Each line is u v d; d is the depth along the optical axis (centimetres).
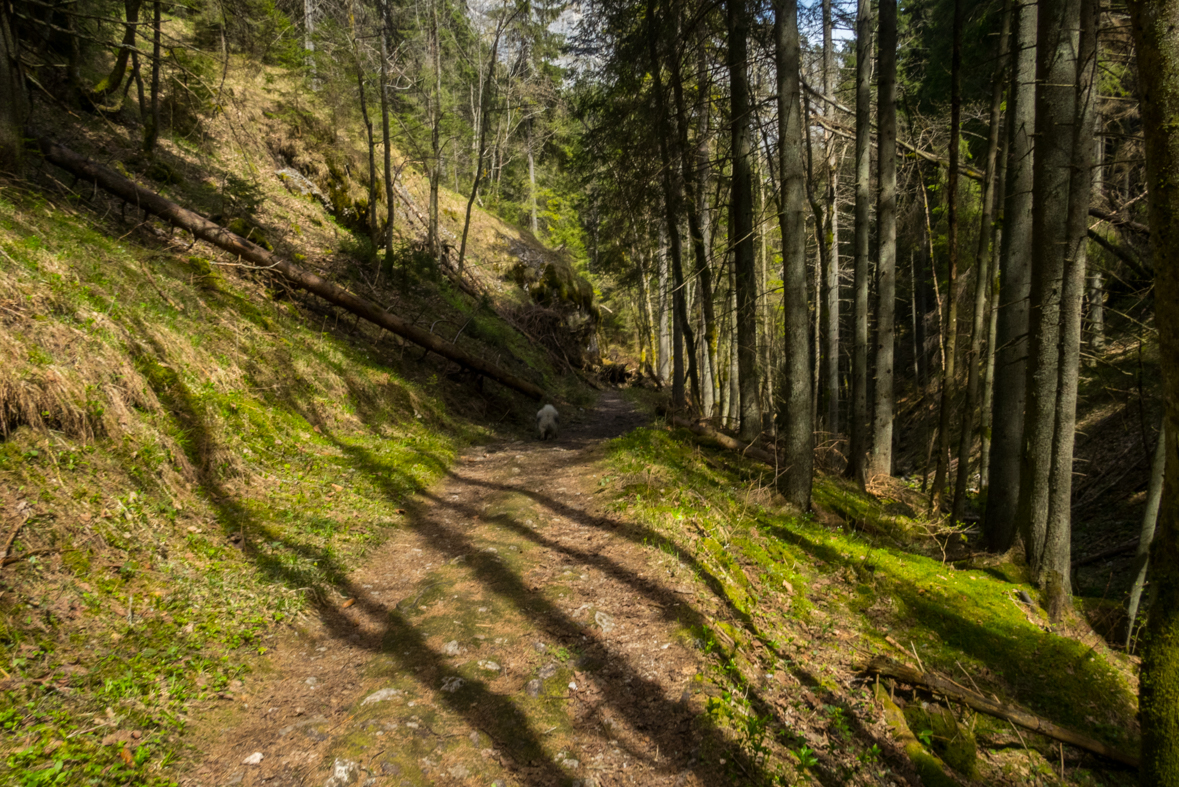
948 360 902
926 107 1577
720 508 722
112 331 545
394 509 698
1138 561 620
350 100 1705
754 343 1055
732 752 361
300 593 476
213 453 574
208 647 384
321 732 342
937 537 857
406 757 328
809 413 787
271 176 1593
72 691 308
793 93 712
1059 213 633
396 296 1499
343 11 1429
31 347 453
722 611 512
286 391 815
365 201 1856
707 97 1119
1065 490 648
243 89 1625
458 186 2877
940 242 1622
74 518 397
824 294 1360
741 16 920
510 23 1942
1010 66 820
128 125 1270
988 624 592
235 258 1033
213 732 328
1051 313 646
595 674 420
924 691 481
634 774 342
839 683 474
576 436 1387
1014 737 470
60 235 634
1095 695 523
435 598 504
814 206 1089
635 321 3488
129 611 374
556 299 2603
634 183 1185
